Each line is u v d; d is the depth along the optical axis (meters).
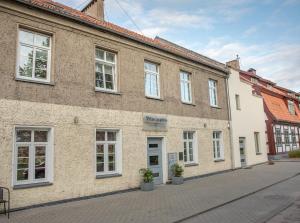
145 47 16.31
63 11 12.63
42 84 11.75
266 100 33.28
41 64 12.15
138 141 15.23
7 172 10.41
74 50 13.02
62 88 12.36
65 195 11.89
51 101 11.93
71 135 12.39
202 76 20.86
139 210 10.33
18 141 11.06
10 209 10.27
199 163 19.17
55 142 11.84
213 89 22.34
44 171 11.64
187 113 18.84
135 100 15.40
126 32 15.96
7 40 10.98
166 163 16.80
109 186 13.54
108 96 14.10
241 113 25.11
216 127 21.47
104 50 14.55
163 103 17.12
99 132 13.79
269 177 18.27
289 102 39.84
